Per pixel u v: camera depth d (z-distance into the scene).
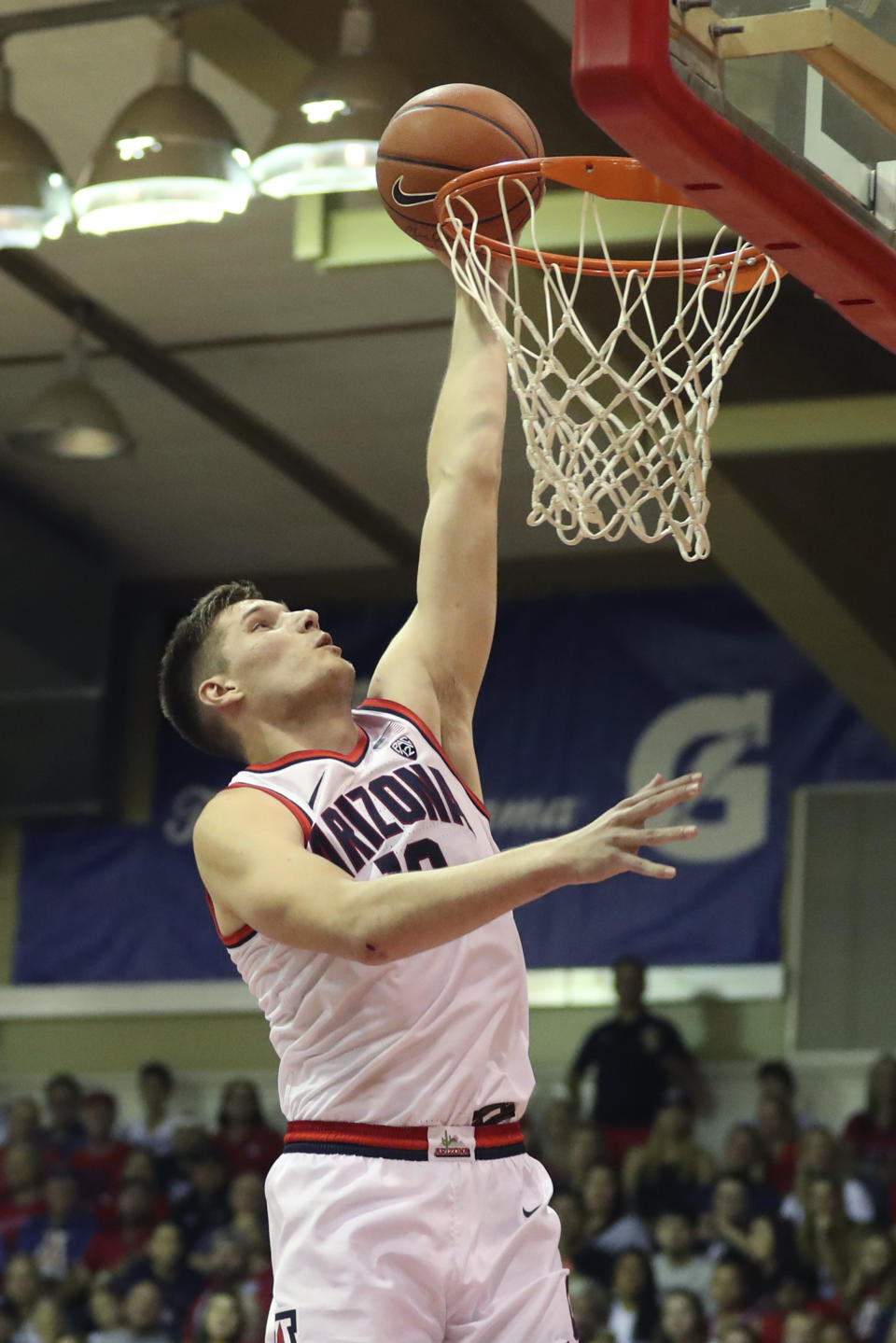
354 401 12.23
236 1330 10.39
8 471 13.63
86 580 14.57
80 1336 11.19
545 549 14.77
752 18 2.96
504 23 7.95
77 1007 15.27
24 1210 12.73
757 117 2.99
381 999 2.99
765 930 13.77
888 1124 11.69
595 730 14.52
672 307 4.13
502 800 14.60
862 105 3.22
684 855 14.09
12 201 8.40
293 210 9.95
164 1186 12.77
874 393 7.77
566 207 5.86
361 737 3.28
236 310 11.22
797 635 10.23
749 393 7.93
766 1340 9.84
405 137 3.83
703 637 14.42
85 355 11.23
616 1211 11.34
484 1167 3.02
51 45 8.85
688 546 3.54
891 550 9.99
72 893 15.47
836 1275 10.31
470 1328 2.96
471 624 3.48
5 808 14.72
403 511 13.97
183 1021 15.05
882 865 13.64
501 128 3.82
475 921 2.59
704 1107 13.46
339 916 2.68
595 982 14.05
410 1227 2.92
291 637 3.32
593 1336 9.86
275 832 2.96
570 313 3.61
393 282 10.62
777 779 14.00
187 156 7.97
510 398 9.77
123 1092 15.06
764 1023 13.65
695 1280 10.52
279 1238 3.03
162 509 14.13
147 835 15.34
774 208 3.02
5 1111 14.77
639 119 2.75
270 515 14.13
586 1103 13.24
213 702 3.33
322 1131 3.02
